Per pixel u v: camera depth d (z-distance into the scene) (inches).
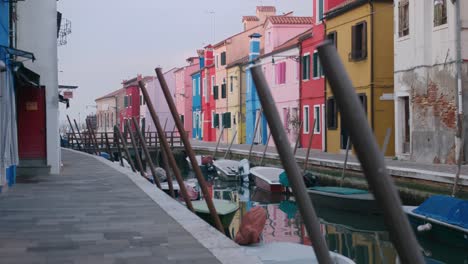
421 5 772.6
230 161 1113.4
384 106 938.7
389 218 60.7
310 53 1188.5
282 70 1360.7
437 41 747.4
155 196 435.2
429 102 764.6
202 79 2090.3
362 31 965.2
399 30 837.8
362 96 968.3
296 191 86.0
